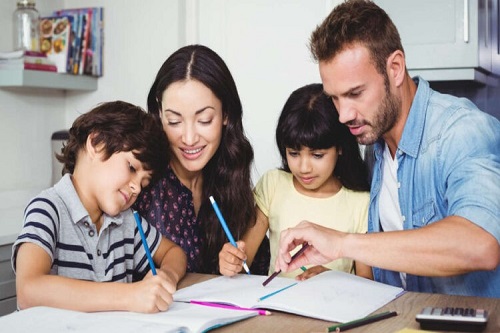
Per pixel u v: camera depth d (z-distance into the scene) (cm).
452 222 125
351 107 142
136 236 151
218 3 296
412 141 152
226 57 296
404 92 151
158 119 168
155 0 296
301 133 166
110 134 133
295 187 181
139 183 138
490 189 130
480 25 283
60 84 282
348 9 142
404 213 157
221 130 167
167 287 117
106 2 303
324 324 111
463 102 150
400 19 285
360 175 180
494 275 150
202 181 178
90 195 139
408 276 158
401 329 106
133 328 100
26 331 100
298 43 283
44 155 300
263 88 291
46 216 129
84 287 117
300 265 133
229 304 120
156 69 297
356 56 138
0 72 264
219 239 175
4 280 230
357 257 124
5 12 278
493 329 105
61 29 285
